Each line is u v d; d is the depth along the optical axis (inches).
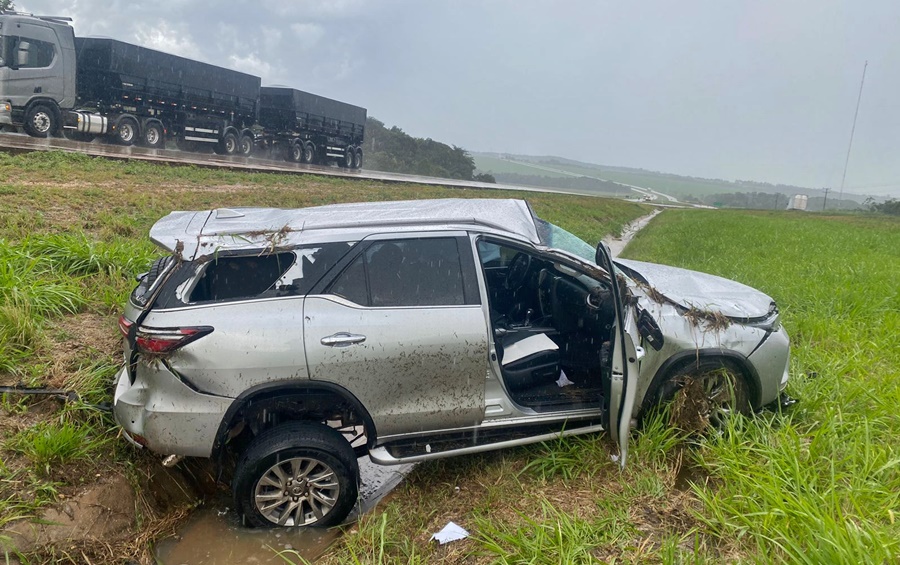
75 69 757.3
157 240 153.8
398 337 150.2
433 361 152.6
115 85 823.1
